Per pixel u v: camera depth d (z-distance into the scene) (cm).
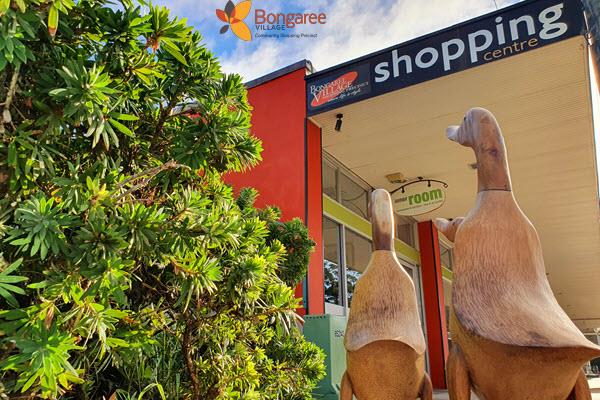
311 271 604
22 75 161
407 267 1048
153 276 208
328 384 488
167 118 215
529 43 493
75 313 144
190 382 229
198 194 195
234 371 231
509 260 134
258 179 679
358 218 870
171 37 182
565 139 719
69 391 190
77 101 146
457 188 917
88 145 190
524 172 830
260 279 212
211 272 179
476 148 150
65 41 171
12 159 146
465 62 525
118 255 153
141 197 216
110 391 214
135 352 186
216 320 220
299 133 664
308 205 631
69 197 149
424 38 557
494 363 123
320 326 517
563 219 1071
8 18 132
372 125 683
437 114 655
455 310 134
